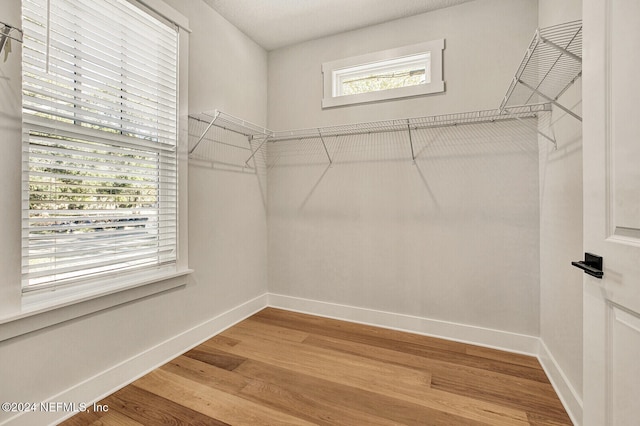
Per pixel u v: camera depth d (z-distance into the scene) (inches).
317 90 109.5
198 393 64.4
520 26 83.6
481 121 87.6
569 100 60.5
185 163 81.7
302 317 108.1
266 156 117.0
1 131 48.3
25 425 51.4
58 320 55.7
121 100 66.5
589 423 37.2
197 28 86.7
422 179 95.1
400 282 98.4
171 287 78.5
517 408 60.1
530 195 82.9
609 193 33.5
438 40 92.1
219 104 94.5
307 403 61.4
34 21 52.5
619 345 32.4
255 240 112.0
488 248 87.4
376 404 61.1
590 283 37.2
